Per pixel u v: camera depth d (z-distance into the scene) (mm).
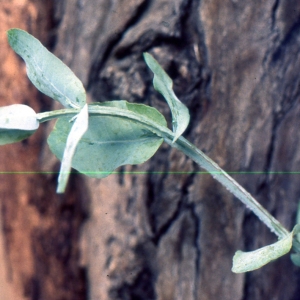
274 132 475
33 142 484
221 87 466
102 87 469
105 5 462
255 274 494
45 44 476
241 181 479
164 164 479
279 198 486
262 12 457
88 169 326
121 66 465
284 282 499
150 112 326
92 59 468
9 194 493
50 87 319
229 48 461
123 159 327
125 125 325
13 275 511
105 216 490
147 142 327
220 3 456
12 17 470
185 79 463
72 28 471
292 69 466
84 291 507
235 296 494
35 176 488
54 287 509
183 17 456
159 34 457
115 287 500
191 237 490
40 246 502
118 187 486
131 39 460
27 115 306
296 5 454
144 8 458
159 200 485
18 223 498
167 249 492
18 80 476
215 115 471
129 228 490
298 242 319
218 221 486
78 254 501
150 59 325
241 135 474
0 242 506
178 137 316
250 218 488
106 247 495
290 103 472
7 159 488
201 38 458
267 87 468
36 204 493
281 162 481
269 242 492
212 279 493
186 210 487
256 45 461
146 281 499
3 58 473
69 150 275
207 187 482
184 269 493
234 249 490
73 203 492
